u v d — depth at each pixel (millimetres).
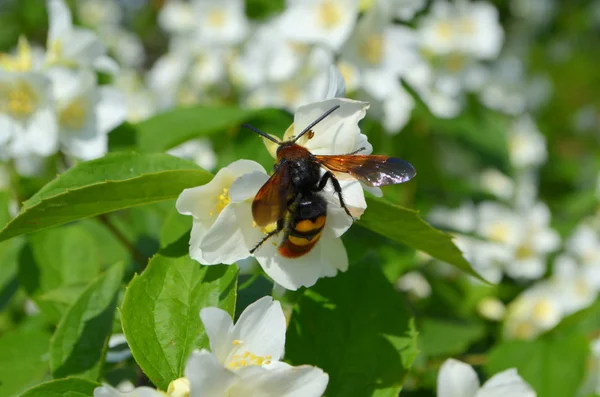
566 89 976
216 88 619
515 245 496
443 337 397
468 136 559
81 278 357
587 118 897
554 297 455
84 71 363
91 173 294
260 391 264
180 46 638
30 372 330
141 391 260
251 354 271
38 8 758
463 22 529
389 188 441
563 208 632
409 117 489
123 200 290
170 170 286
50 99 357
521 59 802
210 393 260
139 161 297
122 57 834
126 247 376
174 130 376
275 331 272
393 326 300
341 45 406
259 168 286
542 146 652
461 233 431
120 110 373
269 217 278
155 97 615
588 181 677
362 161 301
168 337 281
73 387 275
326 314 301
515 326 438
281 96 510
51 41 368
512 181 602
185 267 289
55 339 303
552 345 375
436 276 456
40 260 356
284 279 289
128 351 321
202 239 281
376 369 296
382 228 304
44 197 289
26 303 415
